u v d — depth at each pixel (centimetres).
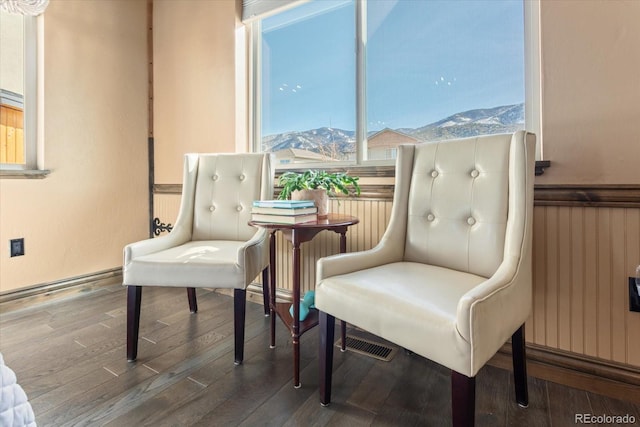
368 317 102
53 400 121
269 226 138
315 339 172
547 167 132
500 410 117
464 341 82
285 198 162
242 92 235
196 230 191
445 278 116
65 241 235
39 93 224
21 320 192
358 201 182
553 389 129
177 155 268
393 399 124
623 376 122
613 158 122
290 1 212
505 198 118
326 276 118
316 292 119
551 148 132
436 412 117
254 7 228
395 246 141
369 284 110
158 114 279
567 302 131
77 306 215
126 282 148
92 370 141
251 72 238
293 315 135
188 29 256
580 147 127
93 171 249
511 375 139
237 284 143
